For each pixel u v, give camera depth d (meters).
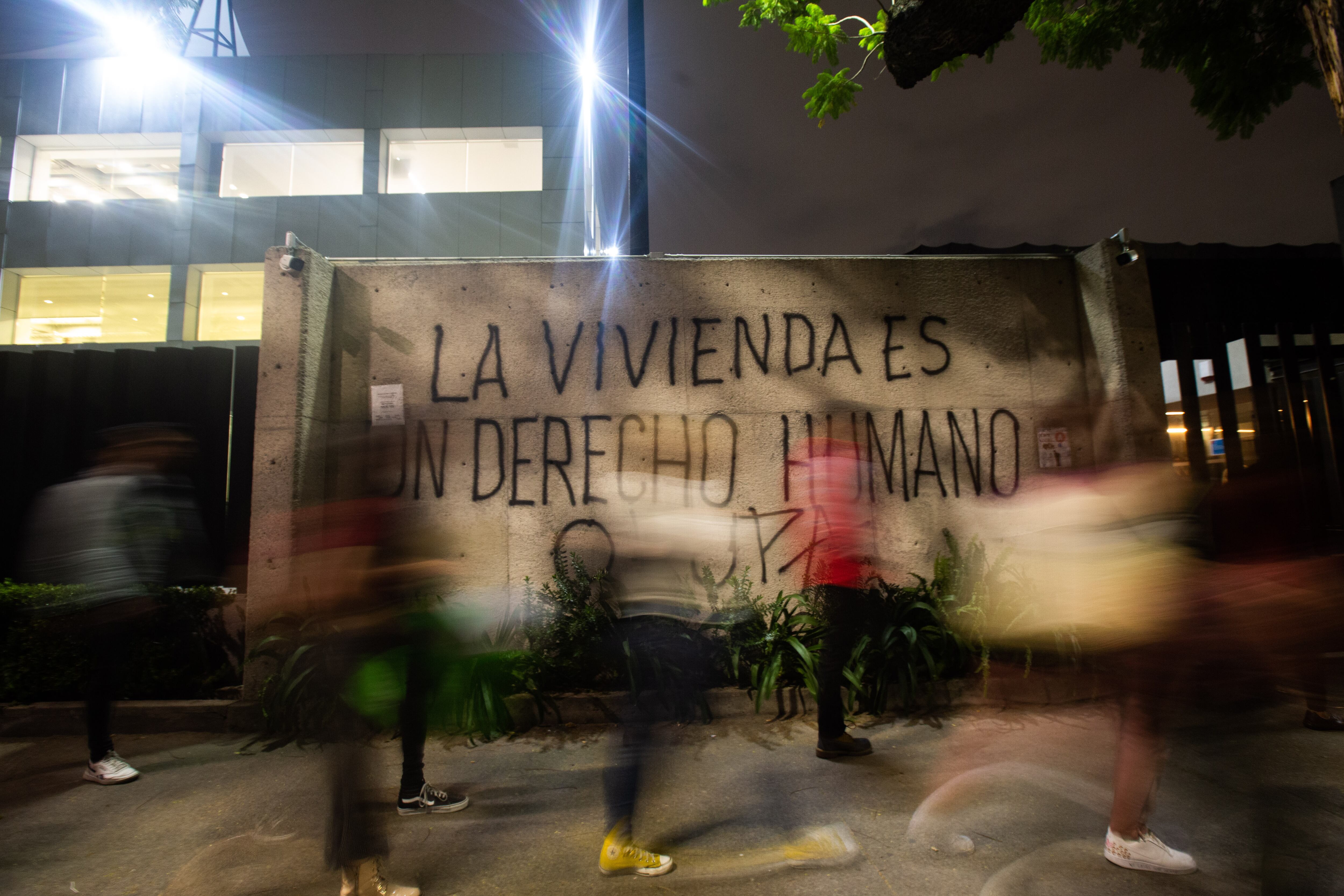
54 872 2.97
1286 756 3.79
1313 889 2.42
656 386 5.57
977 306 5.75
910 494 5.56
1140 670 2.79
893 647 4.89
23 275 18.88
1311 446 5.73
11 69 19.12
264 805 3.61
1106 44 6.61
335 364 5.42
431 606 3.24
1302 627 2.67
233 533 6.12
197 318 18.89
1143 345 5.43
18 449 6.25
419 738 3.46
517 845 3.16
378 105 19.56
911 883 2.81
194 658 5.06
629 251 6.64
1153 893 2.68
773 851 3.07
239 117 19.23
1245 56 6.28
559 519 5.41
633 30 6.82
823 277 5.71
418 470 5.42
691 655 3.37
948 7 4.52
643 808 3.49
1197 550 2.74
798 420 5.58
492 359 5.54
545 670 4.92
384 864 2.69
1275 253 6.27
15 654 4.86
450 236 19.16
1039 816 3.33
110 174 19.39
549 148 19.59
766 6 6.10
